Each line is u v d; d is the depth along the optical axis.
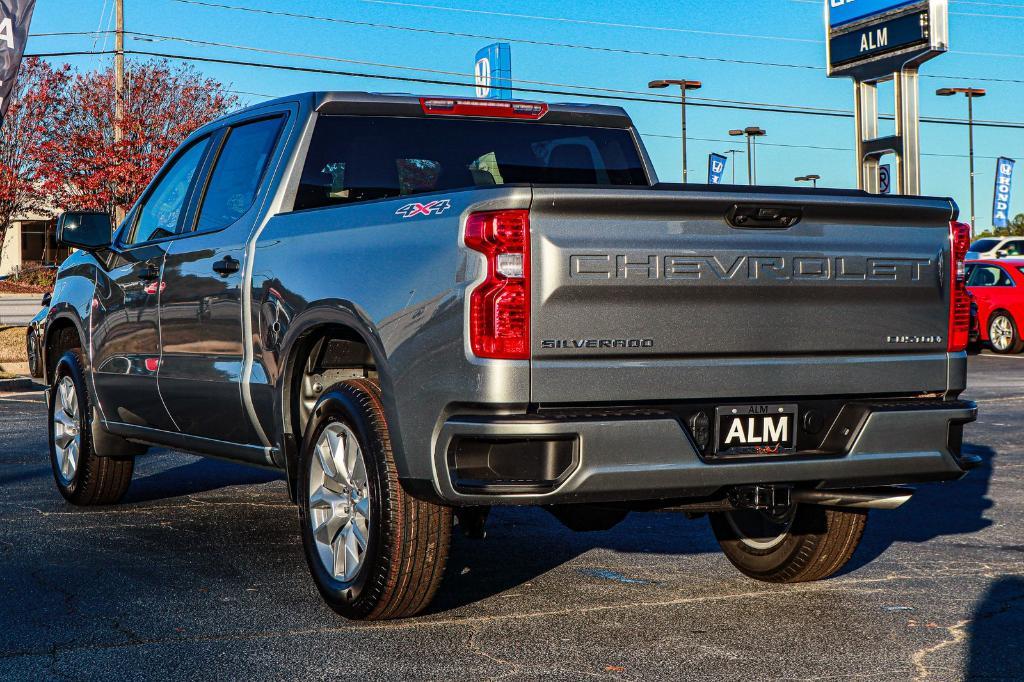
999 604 5.31
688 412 4.46
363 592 4.80
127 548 6.45
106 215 7.11
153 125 32.62
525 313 4.17
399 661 4.46
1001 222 50.41
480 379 4.18
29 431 11.76
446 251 4.36
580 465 4.20
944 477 4.91
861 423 4.70
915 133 25.55
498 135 6.40
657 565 6.09
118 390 7.05
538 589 5.56
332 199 5.90
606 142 6.74
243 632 4.84
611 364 4.28
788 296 4.59
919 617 5.09
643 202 4.30
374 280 4.72
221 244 6.01
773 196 4.51
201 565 6.04
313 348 5.39
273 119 6.19
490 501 4.21
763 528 5.67
